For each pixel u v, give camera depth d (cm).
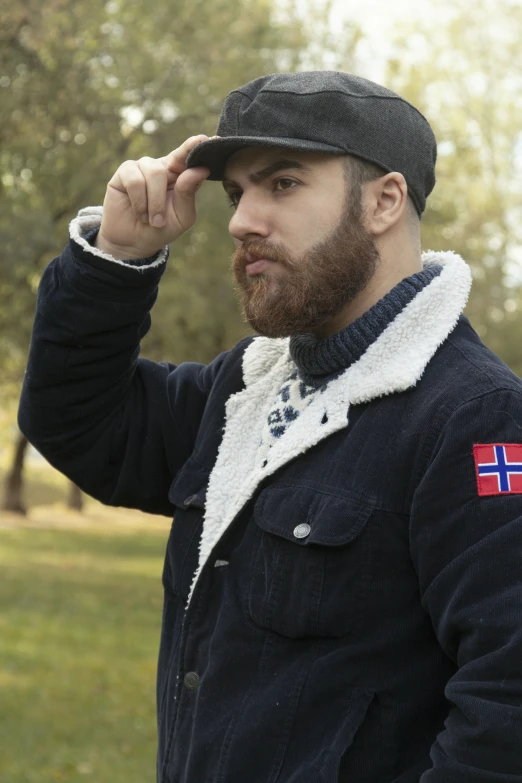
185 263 1295
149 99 1202
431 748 143
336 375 169
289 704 151
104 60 1193
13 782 478
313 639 154
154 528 2766
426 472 150
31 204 1222
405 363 160
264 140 163
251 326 172
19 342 1331
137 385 204
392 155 168
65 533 2303
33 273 1234
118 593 1294
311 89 165
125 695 685
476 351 162
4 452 4109
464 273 169
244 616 160
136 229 187
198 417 202
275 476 166
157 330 1298
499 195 1694
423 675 151
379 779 147
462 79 1762
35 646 859
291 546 157
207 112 1219
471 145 1684
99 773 502
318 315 166
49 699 659
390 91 173
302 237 165
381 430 158
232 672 159
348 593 152
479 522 144
